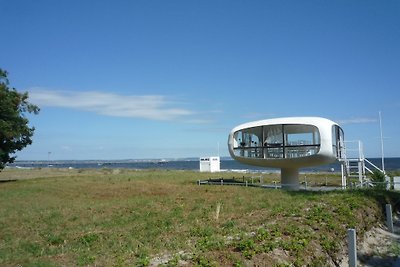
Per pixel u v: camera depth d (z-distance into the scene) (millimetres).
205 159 68250
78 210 21297
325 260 10469
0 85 43000
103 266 9453
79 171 77812
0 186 36500
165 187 33719
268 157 33062
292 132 33156
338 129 32625
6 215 19781
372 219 16234
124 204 23281
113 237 13906
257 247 9500
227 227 14086
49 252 12102
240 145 34969
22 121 43500
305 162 31219
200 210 20141
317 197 21344
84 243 13297
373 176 31469
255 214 17125
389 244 14102
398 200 21891
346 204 16531
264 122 32906
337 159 31391
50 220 18297
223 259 8797
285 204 20031
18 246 13227
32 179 47188
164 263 8695
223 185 34906
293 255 9688
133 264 9062
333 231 12367
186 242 11867
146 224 16594
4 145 42531
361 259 12250
